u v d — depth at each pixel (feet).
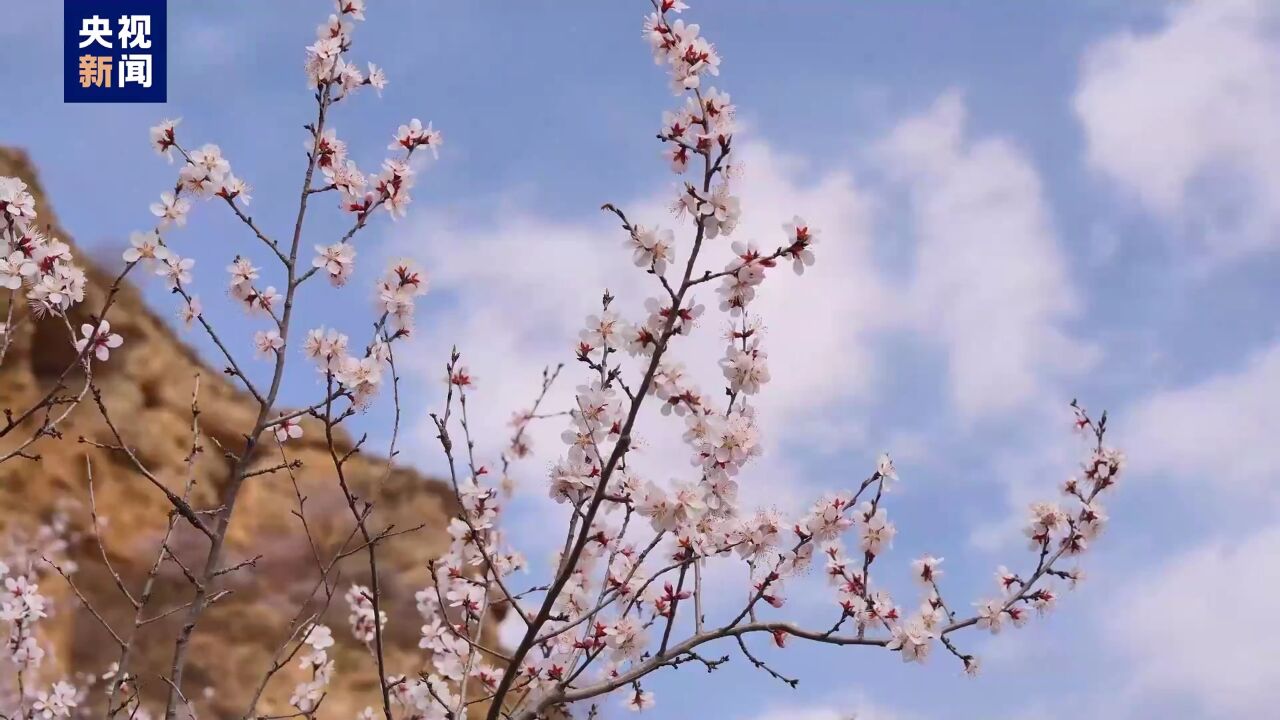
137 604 15.88
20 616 20.25
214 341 15.98
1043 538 18.76
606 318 16.26
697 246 14.34
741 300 15.16
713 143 14.40
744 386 16.24
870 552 16.67
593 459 16.01
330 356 16.29
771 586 16.46
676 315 14.60
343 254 16.70
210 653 47.83
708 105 14.47
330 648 49.78
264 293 16.58
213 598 15.84
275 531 54.95
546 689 18.33
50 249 14.53
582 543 14.65
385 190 17.04
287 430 16.67
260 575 52.16
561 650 18.62
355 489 58.08
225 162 15.96
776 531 16.65
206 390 61.16
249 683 47.73
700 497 15.24
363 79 17.56
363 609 22.86
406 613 52.26
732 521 16.62
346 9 17.61
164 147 15.85
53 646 43.06
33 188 48.67
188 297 15.84
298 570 53.36
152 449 54.19
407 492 58.54
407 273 16.67
